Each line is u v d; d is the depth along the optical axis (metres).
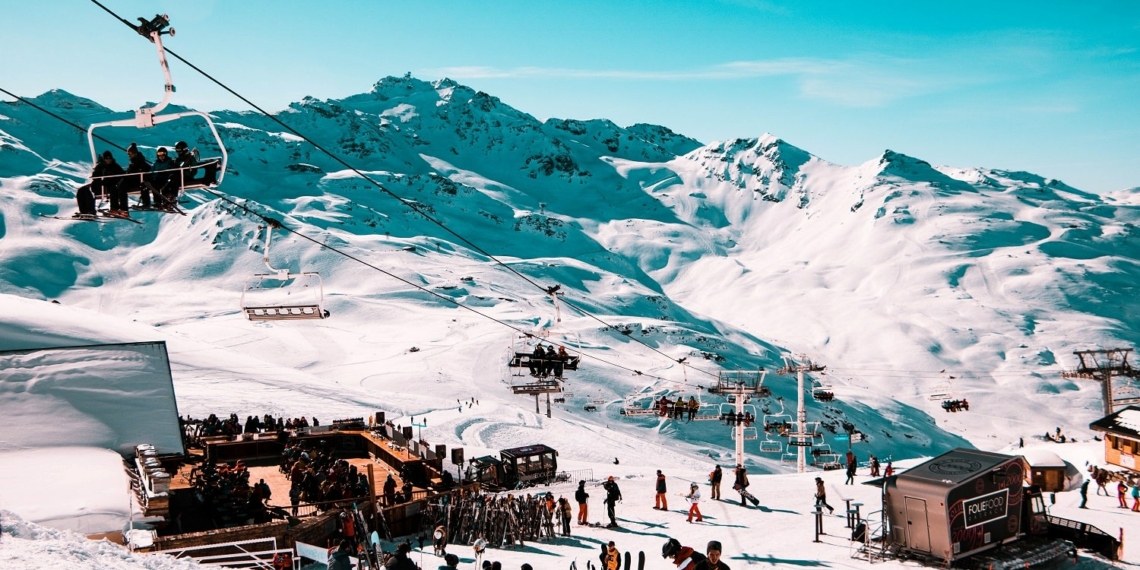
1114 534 25.14
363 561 20.86
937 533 20.95
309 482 29.27
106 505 21.66
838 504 31.42
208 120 10.61
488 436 76.56
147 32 10.27
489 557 24.06
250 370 96.75
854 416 179.88
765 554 23.28
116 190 10.21
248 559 21.64
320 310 15.40
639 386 156.12
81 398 29.08
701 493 34.72
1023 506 22.14
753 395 56.97
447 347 178.25
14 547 11.95
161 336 102.31
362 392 95.50
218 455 39.78
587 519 29.19
